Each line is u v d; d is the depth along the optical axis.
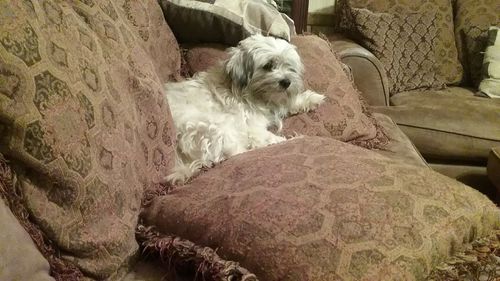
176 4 1.70
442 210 1.03
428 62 2.71
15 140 0.82
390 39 2.66
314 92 1.72
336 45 2.58
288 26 1.87
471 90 2.73
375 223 0.95
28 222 0.84
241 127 1.61
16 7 0.85
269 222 0.96
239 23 1.73
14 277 0.74
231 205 1.03
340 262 0.89
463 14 2.87
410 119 2.27
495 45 2.63
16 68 0.81
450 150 2.24
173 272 1.01
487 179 2.27
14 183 0.83
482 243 1.03
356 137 1.72
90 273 0.92
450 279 0.93
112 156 0.97
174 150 1.30
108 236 0.94
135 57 1.21
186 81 1.66
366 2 2.83
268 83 1.66
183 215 1.05
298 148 1.27
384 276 0.88
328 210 0.97
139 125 1.13
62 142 0.86
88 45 1.01
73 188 0.88
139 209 1.09
